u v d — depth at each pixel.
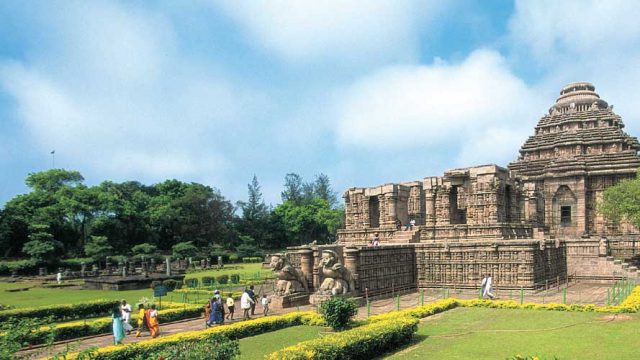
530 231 54.31
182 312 31.98
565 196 67.06
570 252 49.25
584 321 25.20
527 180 67.31
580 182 65.75
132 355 20.67
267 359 16.61
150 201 110.69
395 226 56.44
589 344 20.05
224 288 50.09
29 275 77.56
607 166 65.06
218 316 28.45
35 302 41.69
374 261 38.38
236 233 125.25
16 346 14.19
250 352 21.61
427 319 27.95
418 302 35.97
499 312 29.53
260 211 144.62
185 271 77.00
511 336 22.45
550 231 66.31
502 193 50.91
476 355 19.25
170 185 123.50
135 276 58.38
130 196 114.00
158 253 95.94
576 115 73.25
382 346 20.39
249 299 30.69
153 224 106.00
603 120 71.50
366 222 61.88
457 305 32.72
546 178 68.12
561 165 67.81
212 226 113.69
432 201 55.59
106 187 110.62
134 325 29.69
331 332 24.75
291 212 137.50
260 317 29.48
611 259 46.97
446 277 43.22
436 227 51.41
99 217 94.31
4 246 85.44
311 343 18.19
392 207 57.69
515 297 38.00
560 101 77.94
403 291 41.94
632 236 59.12
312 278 36.50
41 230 83.50
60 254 87.56
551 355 18.64
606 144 68.56
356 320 26.69
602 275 47.22
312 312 29.11
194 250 98.69
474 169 51.03
